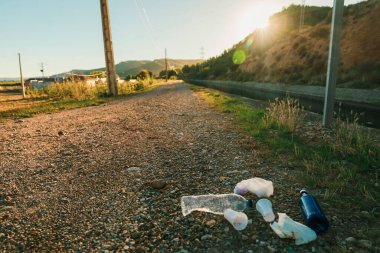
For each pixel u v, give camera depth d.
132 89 28.75
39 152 5.15
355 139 4.88
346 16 29.11
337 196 2.96
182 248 2.20
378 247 2.10
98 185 3.58
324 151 4.49
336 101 14.18
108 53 18.84
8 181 3.72
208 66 96.62
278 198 2.98
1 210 2.91
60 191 3.41
